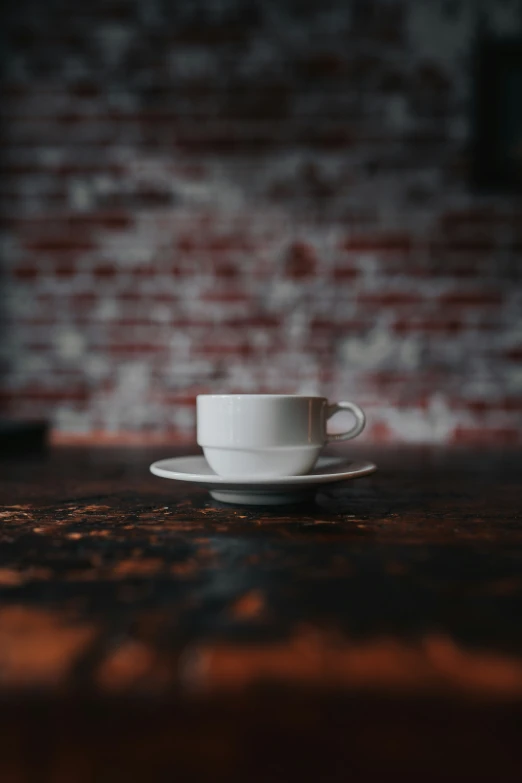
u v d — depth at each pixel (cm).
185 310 208
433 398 205
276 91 206
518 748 20
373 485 63
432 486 62
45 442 121
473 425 205
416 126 204
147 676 21
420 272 205
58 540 39
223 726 21
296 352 207
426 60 204
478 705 20
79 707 21
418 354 205
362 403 206
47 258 208
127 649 22
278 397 49
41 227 208
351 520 45
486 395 204
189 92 206
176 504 52
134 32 207
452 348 205
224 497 52
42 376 209
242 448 49
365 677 21
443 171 204
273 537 39
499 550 36
